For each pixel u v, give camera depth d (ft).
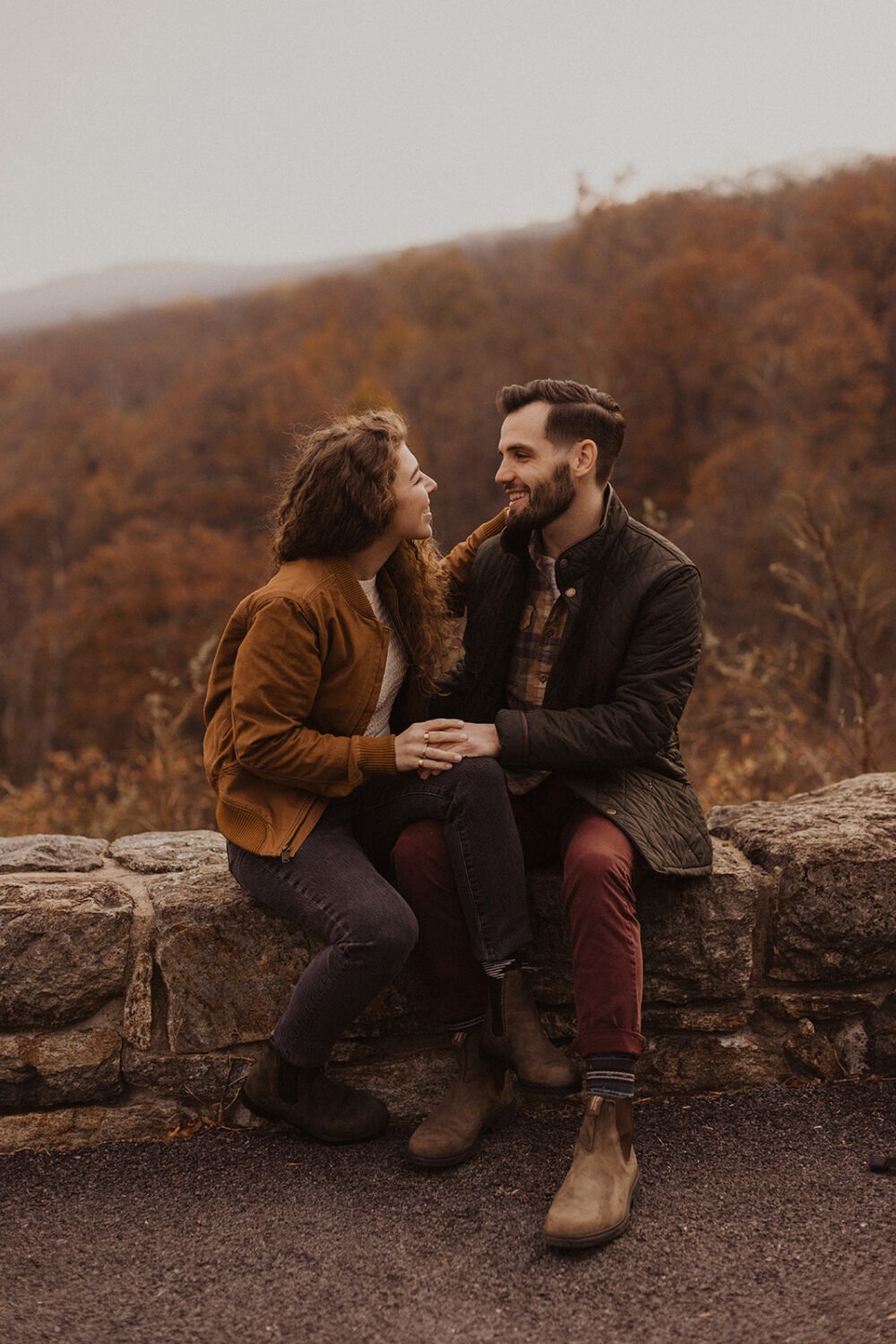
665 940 8.09
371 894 7.07
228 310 241.76
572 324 142.41
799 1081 8.38
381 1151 7.60
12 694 116.57
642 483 130.11
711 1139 7.58
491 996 7.43
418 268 185.78
